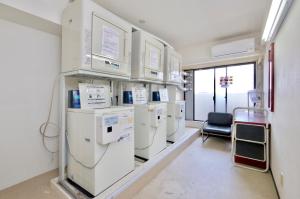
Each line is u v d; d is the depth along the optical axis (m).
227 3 2.46
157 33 3.66
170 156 2.86
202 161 2.89
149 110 2.57
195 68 4.97
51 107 2.20
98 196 1.66
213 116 4.36
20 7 1.62
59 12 1.96
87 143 1.76
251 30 3.52
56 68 2.24
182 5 2.51
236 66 4.45
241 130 2.73
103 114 1.74
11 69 1.85
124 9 2.61
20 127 1.93
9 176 1.86
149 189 2.06
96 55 1.85
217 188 2.08
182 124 3.81
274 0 1.52
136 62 2.65
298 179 1.28
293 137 1.42
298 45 1.31
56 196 1.76
